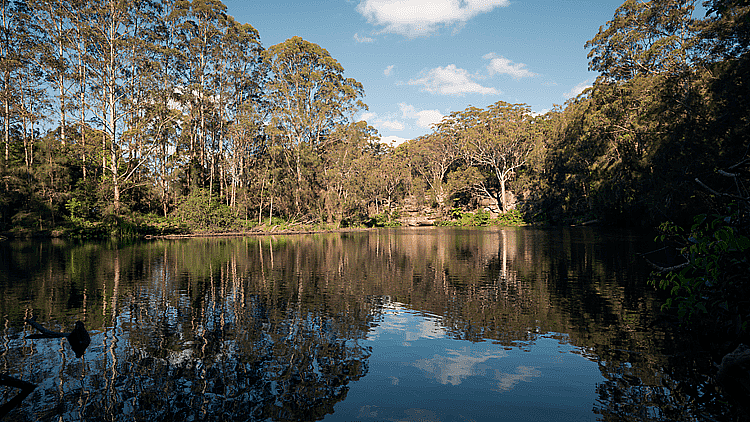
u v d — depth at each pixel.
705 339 5.99
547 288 10.21
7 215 31.61
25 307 8.38
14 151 37.38
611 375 4.78
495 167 63.12
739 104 17.75
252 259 17.34
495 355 5.54
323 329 6.83
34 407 4.13
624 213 38.94
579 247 20.89
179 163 43.22
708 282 5.96
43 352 5.75
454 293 9.75
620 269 13.18
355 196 51.28
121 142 34.56
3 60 31.23
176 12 42.00
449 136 65.75
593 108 37.78
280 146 47.69
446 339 6.26
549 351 5.64
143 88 35.50
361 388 4.53
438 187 63.12
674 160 21.83
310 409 4.03
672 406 3.98
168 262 16.16
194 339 6.30
